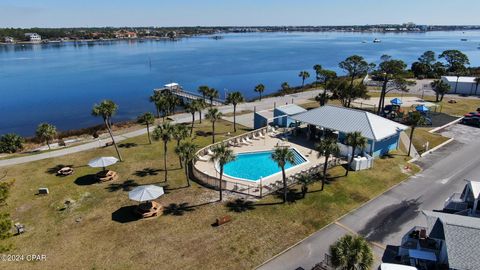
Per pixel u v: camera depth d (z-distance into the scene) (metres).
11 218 36.12
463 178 44.69
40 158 53.53
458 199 36.75
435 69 129.00
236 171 47.88
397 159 50.88
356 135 44.00
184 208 37.72
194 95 104.25
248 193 40.78
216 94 72.88
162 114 83.31
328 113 57.78
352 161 46.78
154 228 33.97
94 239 32.38
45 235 33.12
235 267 28.42
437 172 46.59
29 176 46.62
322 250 30.52
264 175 46.53
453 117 73.69
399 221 34.91
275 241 31.80
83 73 177.12
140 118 79.62
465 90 98.50
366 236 32.47
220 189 38.78
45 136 58.12
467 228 25.38
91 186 43.41
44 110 104.12
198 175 44.53
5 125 90.06
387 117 72.94
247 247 30.95
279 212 36.53
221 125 71.06
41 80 156.00
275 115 67.62
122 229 33.91
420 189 41.72
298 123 64.31
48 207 38.38
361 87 82.38
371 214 36.19
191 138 61.97
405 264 28.20
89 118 95.38
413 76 122.38
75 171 48.22
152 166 49.62
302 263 28.86
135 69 191.25
